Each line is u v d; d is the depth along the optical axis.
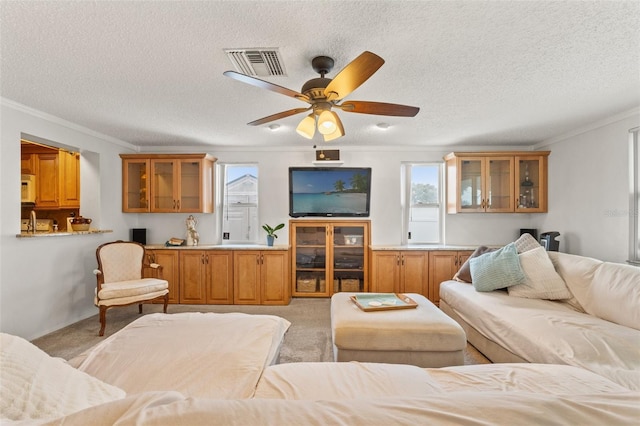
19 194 2.81
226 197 4.69
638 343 1.68
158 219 4.59
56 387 0.84
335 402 0.58
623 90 2.43
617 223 3.03
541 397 0.60
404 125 3.39
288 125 3.42
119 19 1.53
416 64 2.01
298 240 4.47
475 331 2.62
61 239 3.25
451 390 1.20
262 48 1.81
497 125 3.38
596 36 1.69
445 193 4.48
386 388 1.21
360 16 1.52
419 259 4.04
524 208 4.05
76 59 1.94
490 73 2.14
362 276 4.46
